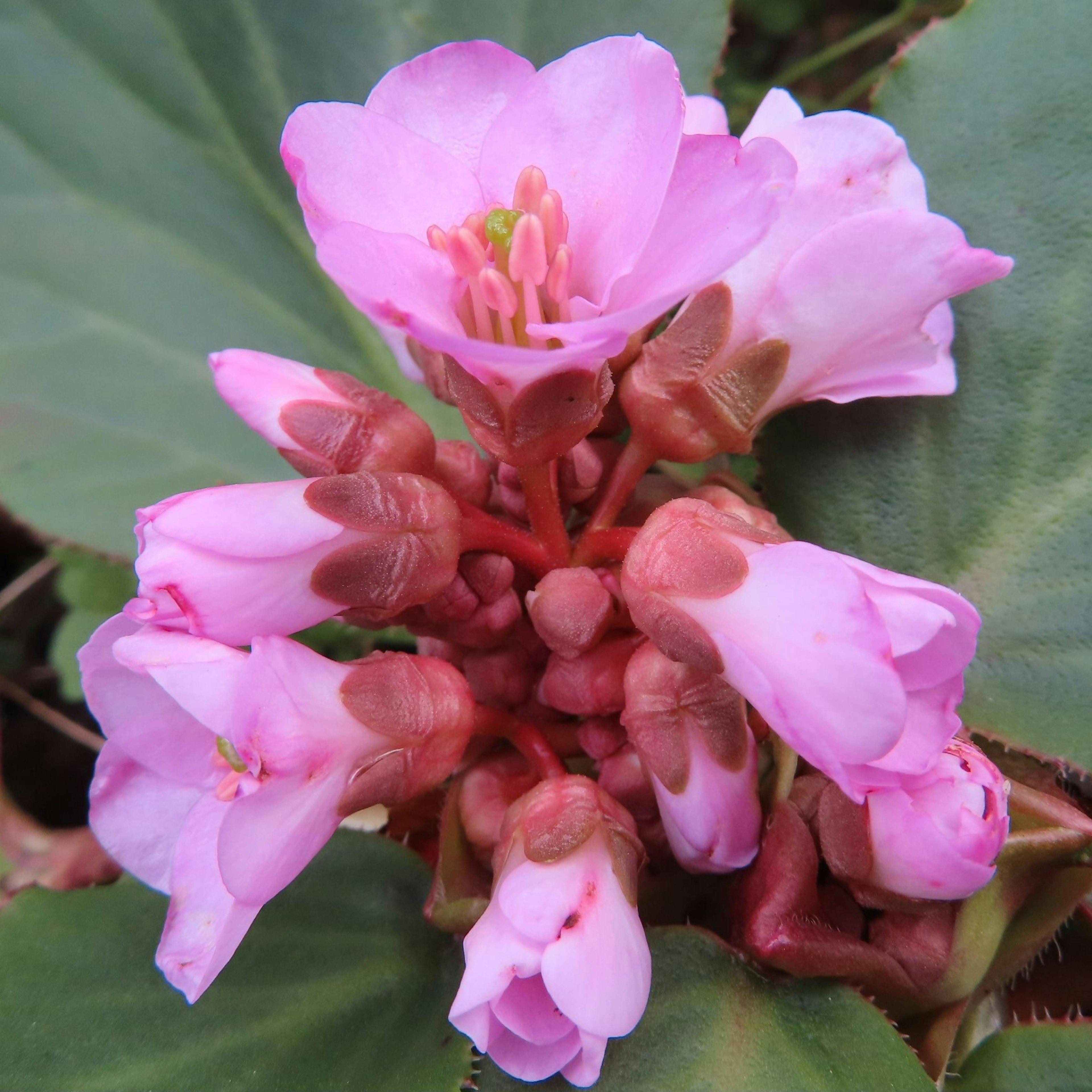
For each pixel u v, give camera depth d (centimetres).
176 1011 16
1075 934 17
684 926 16
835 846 16
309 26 19
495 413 15
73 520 19
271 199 19
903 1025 16
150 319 19
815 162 16
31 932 17
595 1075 15
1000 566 17
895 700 14
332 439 16
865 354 16
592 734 17
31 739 23
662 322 18
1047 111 17
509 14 19
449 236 15
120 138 19
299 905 17
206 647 15
